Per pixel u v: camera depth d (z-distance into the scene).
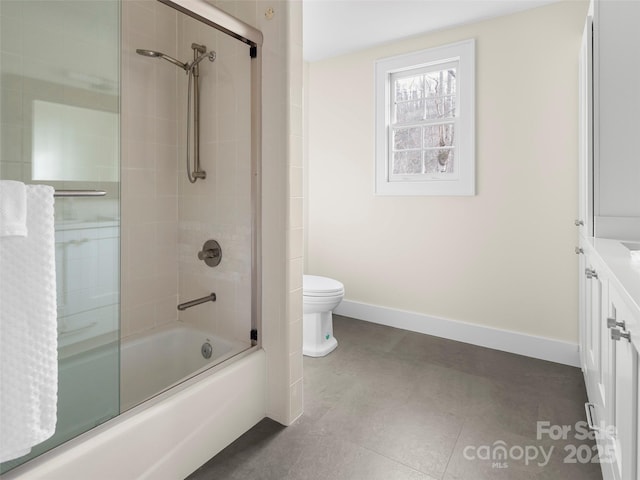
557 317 2.56
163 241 2.15
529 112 2.58
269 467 1.54
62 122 1.53
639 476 0.91
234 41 1.89
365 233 3.34
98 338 1.46
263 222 1.88
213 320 2.08
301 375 1.91
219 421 1.64
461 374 2.37
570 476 1.49
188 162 2.12
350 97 3.34
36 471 1.07
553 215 2.54
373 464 1.56
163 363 2.09
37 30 1.48
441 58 2.87
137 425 1.32
